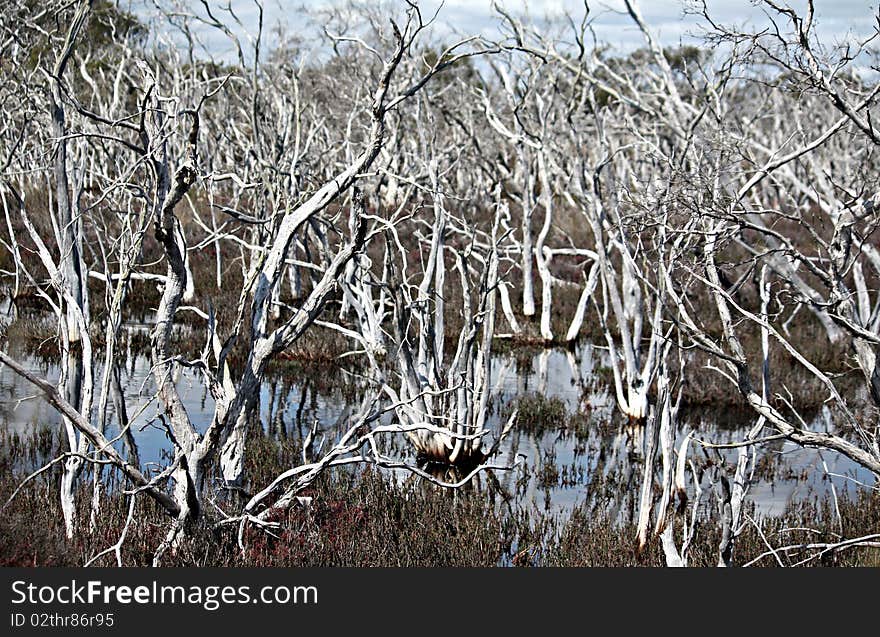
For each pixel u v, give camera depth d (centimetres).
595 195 1683
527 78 2456
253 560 873
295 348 2044
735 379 924
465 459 1387
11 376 1702
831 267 880
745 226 928
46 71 1082
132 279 2338
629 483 1332
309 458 1272
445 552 982
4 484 1016
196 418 1520
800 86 902
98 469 936
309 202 915
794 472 1380
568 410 1745
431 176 1444
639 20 1683
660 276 1064
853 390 1833
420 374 1435
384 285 1361
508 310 2419
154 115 891
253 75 1844
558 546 1027
